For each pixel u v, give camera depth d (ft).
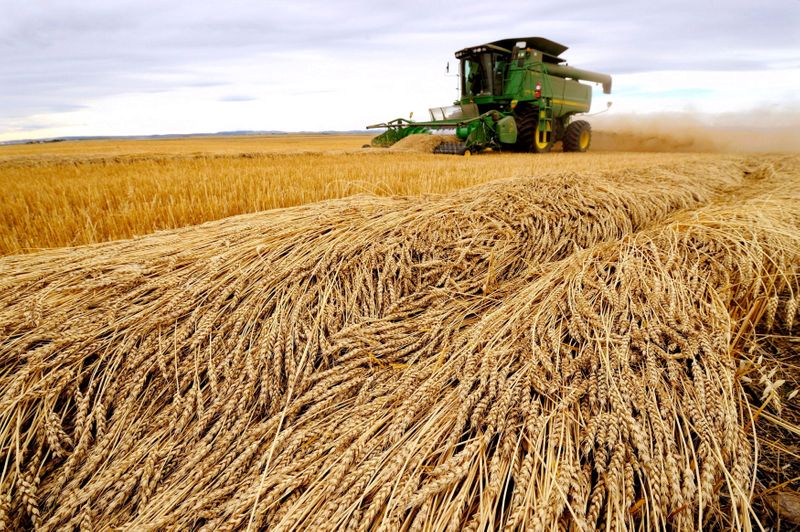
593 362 5.77
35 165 37.47
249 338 7.26
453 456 4.86
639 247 9.50
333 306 8.03
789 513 4.66
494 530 4.26
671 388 5.47
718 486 4.53
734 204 14.19
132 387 6.37
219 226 11.76
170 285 8.16
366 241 10.16
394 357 7.13
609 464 4.44
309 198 19.62
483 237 11.17
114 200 19.93
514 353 6.21
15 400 5.79
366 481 4.62
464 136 50.62
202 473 5.40
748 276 8.07
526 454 4.78
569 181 15.69
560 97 63.57
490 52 53.31
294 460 5.21
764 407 6.07
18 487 5.19
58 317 7.27
